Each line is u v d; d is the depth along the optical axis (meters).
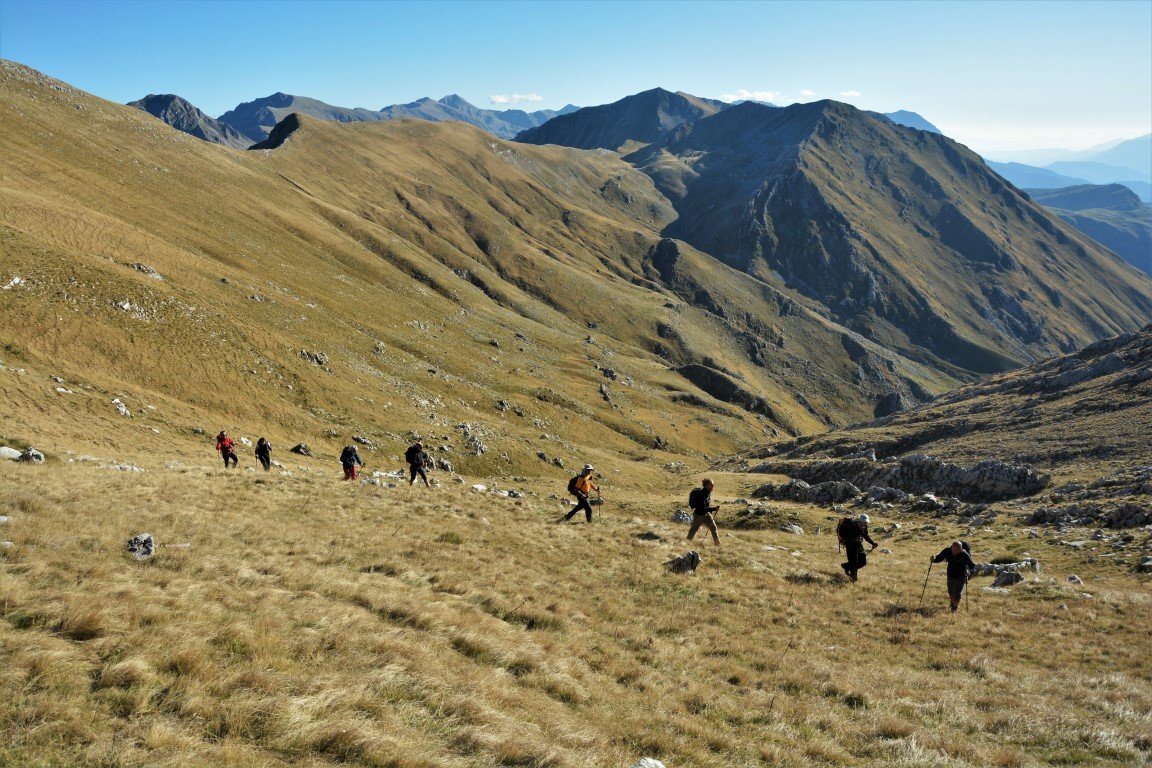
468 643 11.29
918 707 12.20
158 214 140.88
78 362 59.12
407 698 8.57
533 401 151.75
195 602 10.23
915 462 65.12
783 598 19.56
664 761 8.44
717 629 15.68
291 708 7.34
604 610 15.77
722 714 10.73
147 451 42.56
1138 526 36.12
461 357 161.50
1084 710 12.69
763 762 9.10
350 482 30.41
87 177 138.38
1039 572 27.91
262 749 6.69
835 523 44.69
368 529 19.83
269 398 76.50
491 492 35.25
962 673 14.80
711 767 8.52
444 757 7.22
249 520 18.20
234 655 8.54
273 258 160.75
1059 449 76.81
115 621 8.68
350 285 177.00
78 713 6.52
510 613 13.90
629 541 24.34
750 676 12.83
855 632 17.38
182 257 111.31
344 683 8.40
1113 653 16.95
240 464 42.53
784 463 92.56
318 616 10.80
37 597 9.06
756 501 58.62
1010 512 44.88
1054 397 103.06
